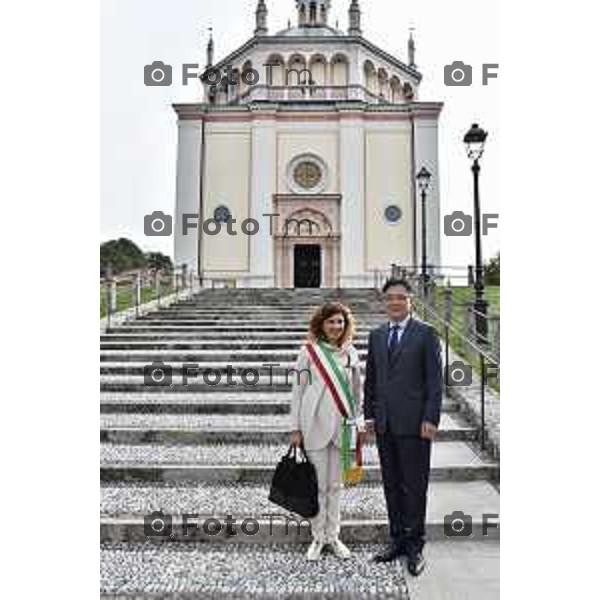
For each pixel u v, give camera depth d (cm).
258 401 1080
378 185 3597
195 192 3547
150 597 545
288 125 3659
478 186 1401
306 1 4300
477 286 1368
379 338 627
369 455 873
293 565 605
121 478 806
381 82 4075
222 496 754
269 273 3528
